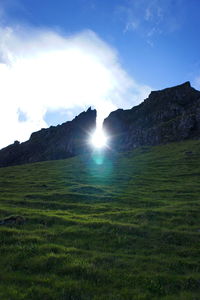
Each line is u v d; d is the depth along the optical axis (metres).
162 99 180.00
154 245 20.14
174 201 36.97
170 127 135.75
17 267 15.52
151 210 29.66
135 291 13.43
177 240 21.12
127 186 50.22
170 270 16.06
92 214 29.25
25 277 14.34
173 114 155.00
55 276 14.56
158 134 136.00
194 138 120.88
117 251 18.78
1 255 16.91
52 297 12.55
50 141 197.62
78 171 74.06
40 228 23.28
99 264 16.17
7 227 22.95
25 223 24.59
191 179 55.00
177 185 49.53
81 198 38.25
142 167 75.31
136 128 165.75
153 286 13.93
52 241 20.00
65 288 13.32
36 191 45.12
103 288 13.63
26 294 12.57
